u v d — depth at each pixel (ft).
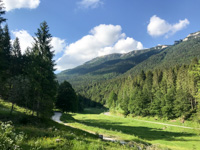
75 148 26.71
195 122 173.17
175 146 81.00
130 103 289.33
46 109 77.87
